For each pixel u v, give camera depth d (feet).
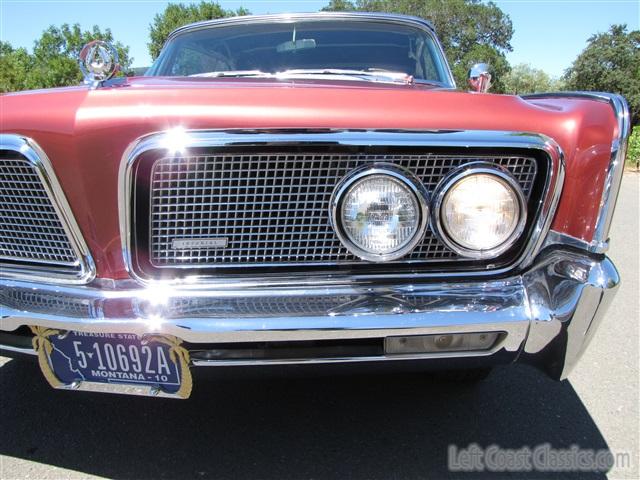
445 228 4.80
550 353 4.93
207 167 4.75
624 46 163.43
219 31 9.31
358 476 6.04
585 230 4.93
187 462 6.27
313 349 4.81
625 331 10.14
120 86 5.33
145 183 4.79
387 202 4.77
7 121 4.87
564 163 4.77
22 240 5.43
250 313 4.67
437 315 4.66
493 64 135.85
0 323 5.03
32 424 6.98
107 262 5.05
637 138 47.70
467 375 7.69
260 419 7.06
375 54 8.70
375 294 4.90
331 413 7.19
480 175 4.71
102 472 6.11
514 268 5.02
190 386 4.93
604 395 7.80
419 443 6.61
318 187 4.84
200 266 5.00
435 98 4.86
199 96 4.71
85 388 5.24
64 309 4.89
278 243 4.99
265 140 4.55
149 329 4.63
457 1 138.72
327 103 4.68
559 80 186.80
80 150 4.71
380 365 4.89
